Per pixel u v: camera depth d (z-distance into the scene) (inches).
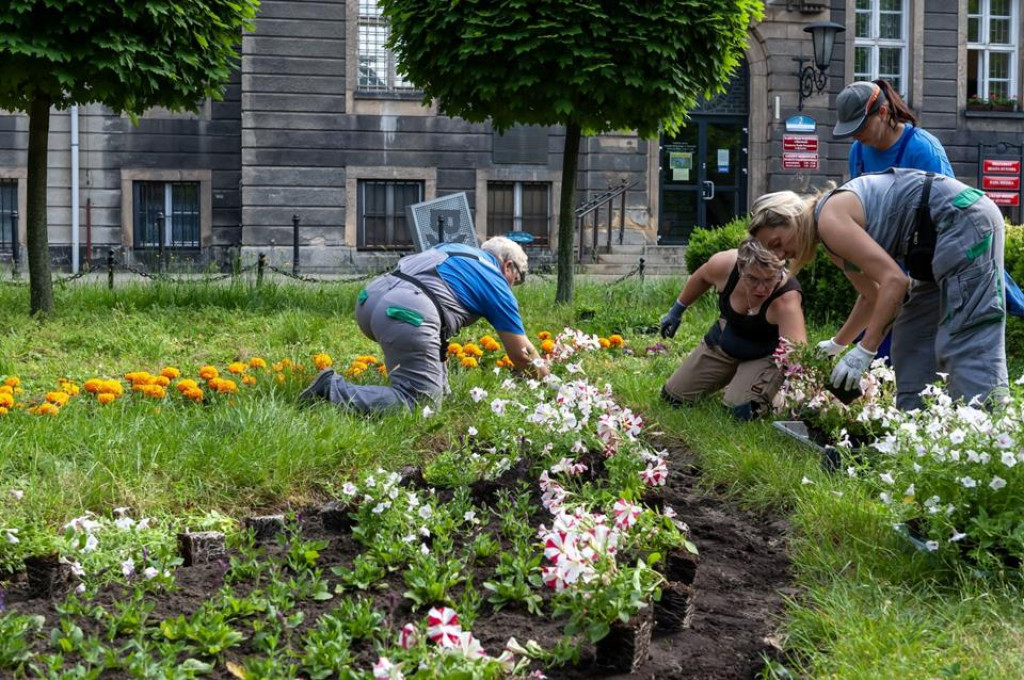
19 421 210.8
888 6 983.6
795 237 197.0
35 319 386.0
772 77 941.2
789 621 137.2
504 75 426.0
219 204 930.7
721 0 432.5
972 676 118.0
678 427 235.9
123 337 357.4
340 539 157.6
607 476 186.4
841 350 217.6
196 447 200.7
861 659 124.2
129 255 919.7
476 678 104.3
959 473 148.9
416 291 236.2
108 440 199.5
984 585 143.5
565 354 281.1
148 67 382.6
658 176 935.7
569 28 413.7
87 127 912.3
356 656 119.2
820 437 212.5
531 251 930.1
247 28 419.8
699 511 188.4
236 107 930.7
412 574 138.3
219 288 455.5
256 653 120.9
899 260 215.8
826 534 166.4
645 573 128.3
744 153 965.8
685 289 259.4
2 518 161.9
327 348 356.5
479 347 308.0
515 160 922.7
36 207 397.4
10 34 361.4
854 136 247.1
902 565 152.3
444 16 428.8
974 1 999.6
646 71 427.8
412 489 172.1
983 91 1003.9
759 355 240.7
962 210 189.8
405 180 916.6
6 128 909.8
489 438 200.5
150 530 156.9
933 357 208.4
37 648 119.3
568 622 125.7
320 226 903.1
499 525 165.5
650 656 125.5
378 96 904.9
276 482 193.0
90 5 366.9
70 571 138.8
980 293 188.9
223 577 142.6
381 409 231.3
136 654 113.8
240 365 271.9
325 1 894.4
